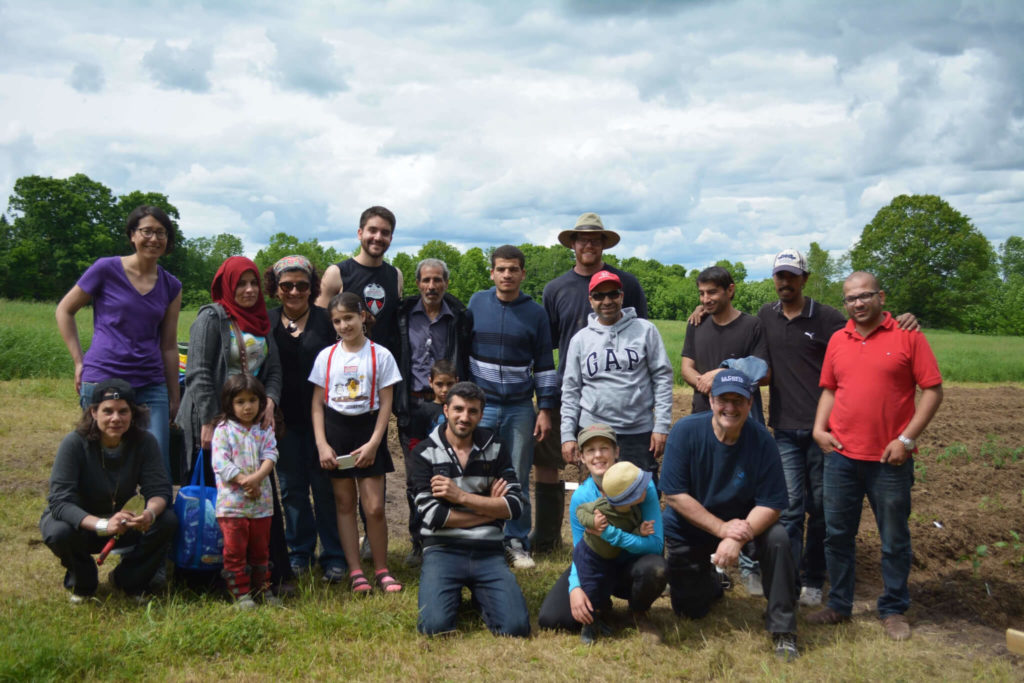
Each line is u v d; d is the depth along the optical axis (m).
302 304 5.30
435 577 4.49
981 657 4.31
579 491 4.50
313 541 5.46
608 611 4.65
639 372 5.38
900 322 4.59
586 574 4.34
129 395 4.55
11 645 3.72
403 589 5.00
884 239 69.88
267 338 5.11
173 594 4.77
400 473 8.54
